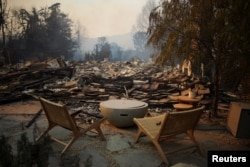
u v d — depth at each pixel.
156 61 8.40
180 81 12.98
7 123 7.38
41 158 3.09
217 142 6.25
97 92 11.21
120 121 6.88
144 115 7.22
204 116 8.45
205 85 10.35
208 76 11.14
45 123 7.42
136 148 5.68
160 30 8.08
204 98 9.75
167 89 12.03
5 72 16.50
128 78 16.64
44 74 15.88
